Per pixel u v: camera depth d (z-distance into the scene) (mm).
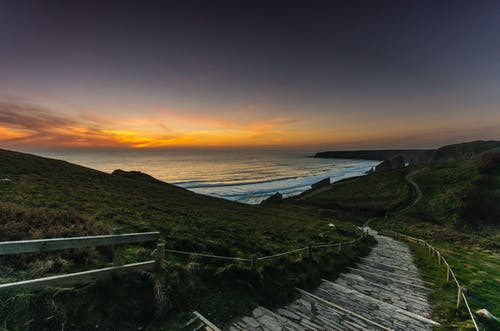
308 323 6031
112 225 10375
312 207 63469
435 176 70312
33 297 4164
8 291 4090
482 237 34125
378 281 10180
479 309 7953
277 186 110000
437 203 50094
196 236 11047
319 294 8117
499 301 8977
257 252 10531
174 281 5891
